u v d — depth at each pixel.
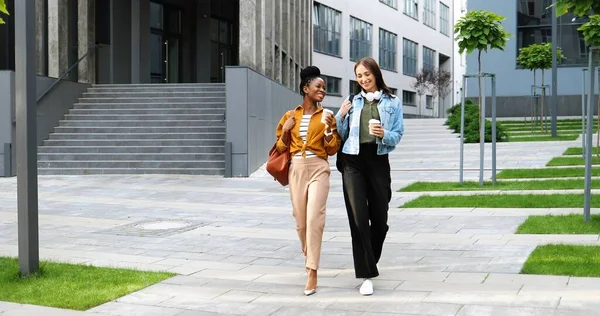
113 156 18.31
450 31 69.00
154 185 15.33
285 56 25.86
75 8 24.45
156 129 19.38
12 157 17.53
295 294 5.74
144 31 27.86
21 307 5.35
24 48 6.15
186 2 31.22
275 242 8.25
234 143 17.17
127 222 10.08
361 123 5.70
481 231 8.38
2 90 17.42
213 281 6.26
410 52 57.56
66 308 5.34
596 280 5.70
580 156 17.59
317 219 5.75
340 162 5.88
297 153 5.93
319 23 41.19
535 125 27.42
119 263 7.12
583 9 7.90
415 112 58.59
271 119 20.88
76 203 12.36
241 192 13.88
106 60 26.06
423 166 17.66
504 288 5.57
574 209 9.64
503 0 33.78
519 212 9.68
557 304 5.03
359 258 5.63
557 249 6.87
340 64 43.91
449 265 6.56
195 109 20.02
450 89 64.06
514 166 16.50
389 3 52.41
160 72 29.84
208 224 9.78
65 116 20.23
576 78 33.00
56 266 6.75
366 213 5.65
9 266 6.77
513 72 34.03
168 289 5.97
